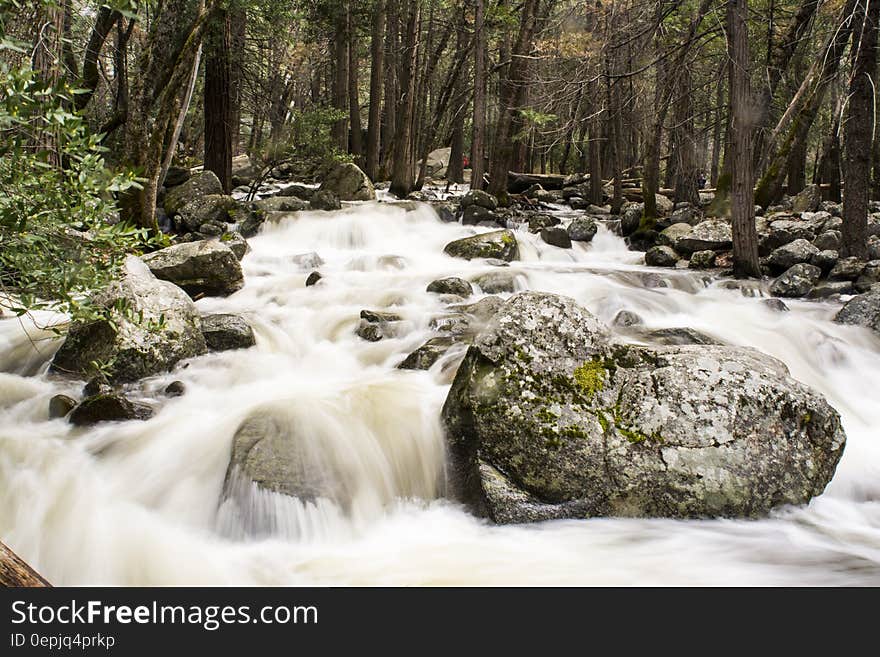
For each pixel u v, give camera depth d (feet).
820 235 44.52
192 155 95.61
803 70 63.00
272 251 44.37
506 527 16.38
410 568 14.67
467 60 105.29
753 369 17.57
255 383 23.53
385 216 52.95
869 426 23.30
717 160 107.55
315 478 16.75
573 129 50.75
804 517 16.56
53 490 16.65
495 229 54.34
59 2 13.35
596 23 52.75
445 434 18.24
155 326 15.30
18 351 24.52
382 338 27.68
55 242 13.69
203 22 41.29
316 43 94.32
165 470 17.37
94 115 62.49
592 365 17.71
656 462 16.40
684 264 46.52
